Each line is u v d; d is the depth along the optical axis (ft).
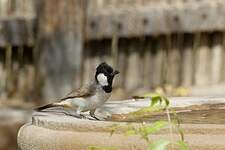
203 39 49.65
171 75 50.52
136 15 49.96
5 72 53.72
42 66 47.96
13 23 52.65
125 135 15.49
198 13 48.70
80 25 47.50
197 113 21.59
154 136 15.81
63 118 18.11
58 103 22.58
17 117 44.96
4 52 53.52
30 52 52.85
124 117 21.26
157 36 50.21
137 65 51.19
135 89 50.78
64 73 47.39
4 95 53.36
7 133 42.98
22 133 18.11
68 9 47.24
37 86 48.83
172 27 49.37
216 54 49.57
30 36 52.24
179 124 15.64
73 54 47.47
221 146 15.35
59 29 47.26
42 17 47.91
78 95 22.53
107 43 51.37
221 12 48.24
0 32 52.90
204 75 49.93
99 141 16.28
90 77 51.60
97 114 22.43
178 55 50.24
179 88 47.37
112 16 50.39
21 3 52.42
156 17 49.67
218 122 19.01
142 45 50.83
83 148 16.46
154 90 49.65
